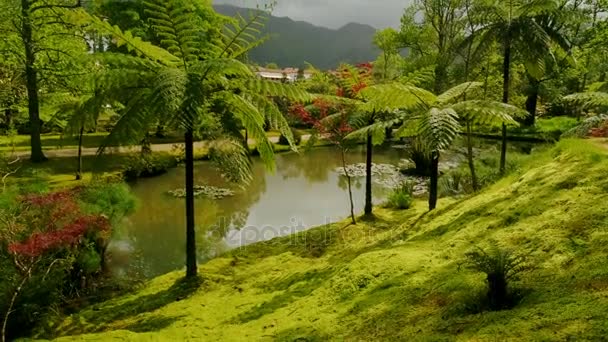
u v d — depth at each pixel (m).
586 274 2.94
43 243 5.70
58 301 6.26
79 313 5.99
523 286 3.09
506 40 11.02
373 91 8.06
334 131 10.65
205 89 5.97
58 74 14.35
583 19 13.69
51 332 5.45
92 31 14.38
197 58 6.16
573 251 3.45
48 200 6.53
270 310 4.99
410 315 3.41
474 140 23.66
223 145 5.90
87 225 6.70
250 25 6.22
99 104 5.87
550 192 5.08
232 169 5.86
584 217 3.97
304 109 13.23
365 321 3.66
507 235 4.38
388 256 5.12
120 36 5.77
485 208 5.75
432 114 6.68
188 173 6.82
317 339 3.62
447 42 25.75
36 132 16.78
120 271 8.13
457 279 3.76
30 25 13.37
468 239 4.89
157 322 5.40
